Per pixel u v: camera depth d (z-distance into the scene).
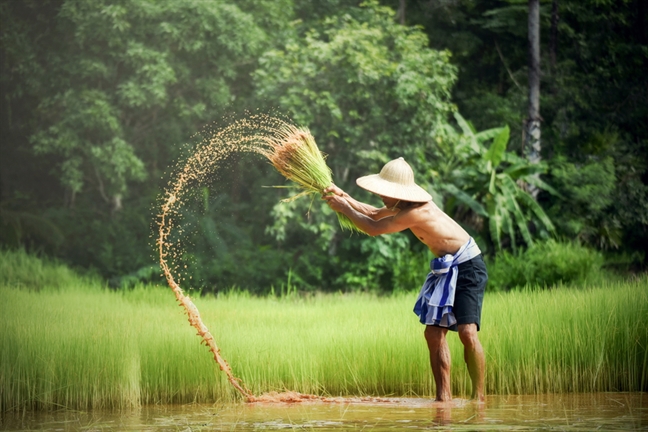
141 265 28.56
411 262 25.34
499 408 8.86
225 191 29.88
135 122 30.75
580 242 28.69
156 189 30.48
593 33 37.03
